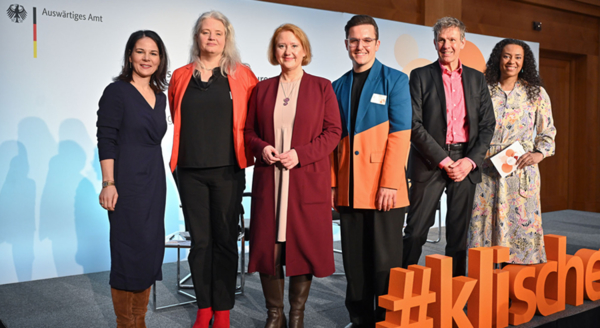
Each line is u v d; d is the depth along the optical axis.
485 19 6.19
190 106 2.09
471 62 5.57
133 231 1.92
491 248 2.29
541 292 2.51
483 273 2.21
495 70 2.78
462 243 2.57
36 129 3.48
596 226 5.95
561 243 2.60
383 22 5.00
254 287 3.25
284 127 2.03
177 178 2.24
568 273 2.75
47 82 3.50
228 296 2.24
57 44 3.52
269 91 2.09
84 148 3.67
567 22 7.05
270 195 2.04
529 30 6.64
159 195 2.02
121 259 1.92
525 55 2.74
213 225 2.21
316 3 4.90
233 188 2.17
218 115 2.10
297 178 2.01
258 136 2.14
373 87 2.16
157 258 2.01
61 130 3.57
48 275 3.58
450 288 2.08
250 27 4.30
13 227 3.44
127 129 1.93
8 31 3.34
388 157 2.11
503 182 2.66
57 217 3.60
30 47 3.42
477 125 2.52
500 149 2.69
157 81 2.06
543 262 2.64
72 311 2.81
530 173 2.68
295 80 2.10
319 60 4.69
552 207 7.26
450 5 5.68
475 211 2.76
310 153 1.97
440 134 2.48
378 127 2.14
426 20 5.53
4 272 3.42
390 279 1.99
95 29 3.65
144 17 3.84
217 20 2.07
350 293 2.30
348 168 2.21
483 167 2.73
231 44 2.14
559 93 7.28
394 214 2.17
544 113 2.74
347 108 2.21
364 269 2.29
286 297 3.00
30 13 3.41
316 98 2.04
